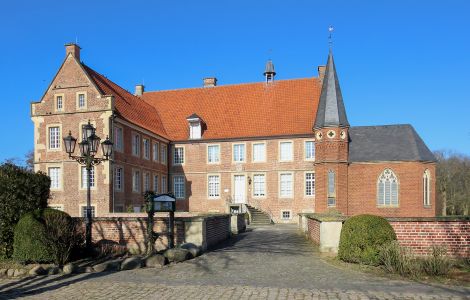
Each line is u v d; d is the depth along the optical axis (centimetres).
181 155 4225
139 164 3575
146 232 1611
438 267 1127
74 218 1661
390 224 1355
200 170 4156
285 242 1969
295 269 1251
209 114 4359
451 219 1359
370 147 3669
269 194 3975
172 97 4653
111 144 1636
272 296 923
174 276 1166
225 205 4050
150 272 1228
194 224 1628
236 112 4303
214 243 1852
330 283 1046
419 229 1381
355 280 1077
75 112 3195
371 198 3578
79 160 1614
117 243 1566
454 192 5891
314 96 4209
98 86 3195
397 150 3591
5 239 1406
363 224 1285
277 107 4225
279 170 3956
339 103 3700
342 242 1345
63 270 1252
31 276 1203
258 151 4044
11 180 1422
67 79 3238
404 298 891
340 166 3606
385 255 1199
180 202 4184
